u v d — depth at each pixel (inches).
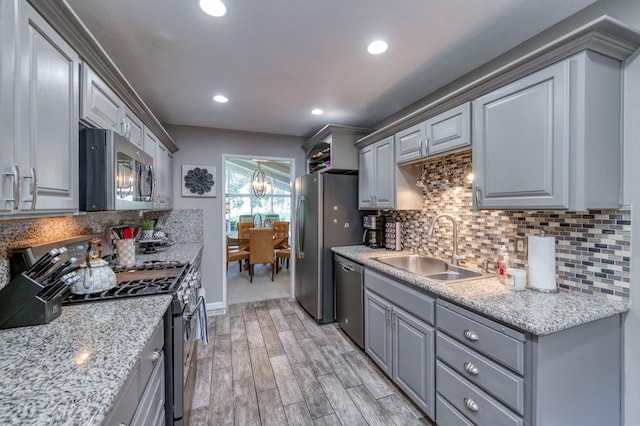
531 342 44.2
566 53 47.8
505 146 57.8
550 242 57.5
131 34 61.5
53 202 40.5
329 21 57.7
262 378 83.4
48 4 38.3
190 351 67.0
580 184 46.4
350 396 75.8
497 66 72.1
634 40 47.1
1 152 31.4
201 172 135.3
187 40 63.9
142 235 114.0
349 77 82.4
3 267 46.1
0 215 32.3
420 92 93.3
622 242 50.1
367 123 127.0
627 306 49.4
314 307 124.3
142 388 39.2
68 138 44.7
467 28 60.2
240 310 138.0
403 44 66.1
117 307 49.1
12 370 30.1
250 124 130.0
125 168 57.4
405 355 73.6
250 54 70.0
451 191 88.7
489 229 75.9
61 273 44.9
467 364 55.1
